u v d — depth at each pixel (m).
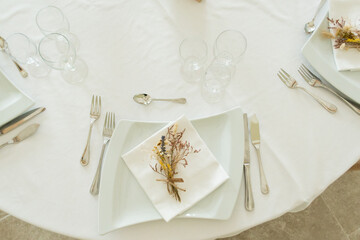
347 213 1.73
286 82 0.95
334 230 1.71
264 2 1.02
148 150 0.84
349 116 0.92
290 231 1.70
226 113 0.87
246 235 1.69
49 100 0.93
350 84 0.92
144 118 0.93
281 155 0.89
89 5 1.02
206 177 0.83
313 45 0.93
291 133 0.91
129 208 0.83
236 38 0.94
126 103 0.94
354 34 0.91
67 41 0.88
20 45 0.96
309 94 0.94
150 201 0.83
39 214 0.84
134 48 0.99
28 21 1.00
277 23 1.01
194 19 1.01
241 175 0.83
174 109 0.93
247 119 0.92
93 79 0.95
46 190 0.86
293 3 1.02
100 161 0.87
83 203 0.85
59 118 0.92
